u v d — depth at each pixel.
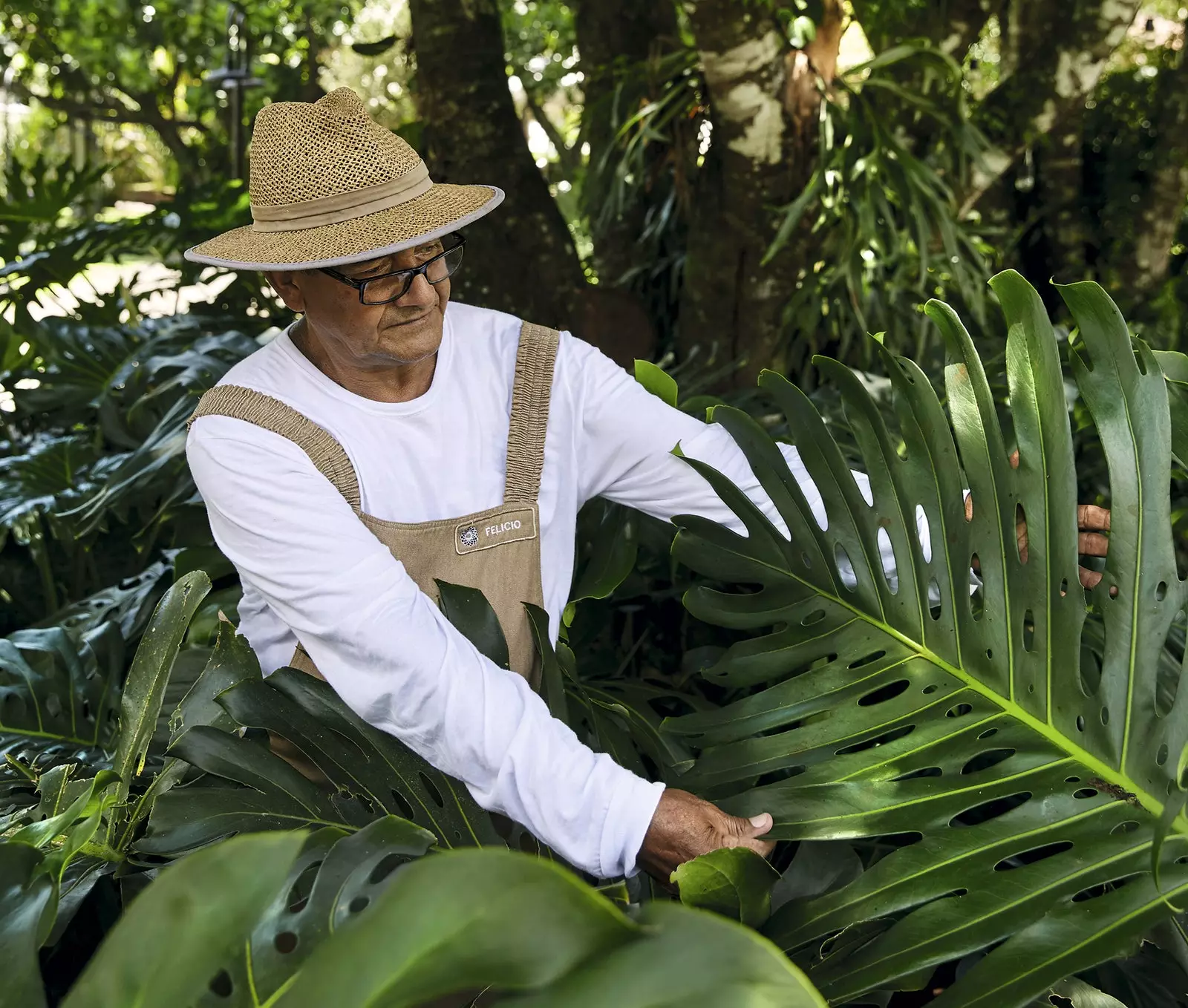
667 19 3.38
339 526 1.23
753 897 1.09
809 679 1.34
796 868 1.28
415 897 0.69
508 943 0.71
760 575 1.40
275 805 1.25
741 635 2.14
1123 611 1.21
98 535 2.57
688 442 1.46
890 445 1.34
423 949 0.70
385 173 1.22
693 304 2.92
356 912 0.89
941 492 1.32
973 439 1.29
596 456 1.48
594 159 3.39
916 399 1.33
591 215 3.50
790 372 2.97
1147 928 1.04
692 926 0.71
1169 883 1.09
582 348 1.47
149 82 6.81
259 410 1.27
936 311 1.29
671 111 2.87
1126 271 4.09
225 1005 0.80
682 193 2.94
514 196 2.90
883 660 1.34
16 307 3.25
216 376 2.51
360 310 1.21
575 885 0.70
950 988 1.04
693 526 1.41
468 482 1.37
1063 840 1.15
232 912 0.78
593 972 0.72
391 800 1.29
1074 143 3.97
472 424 1.38
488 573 1.37
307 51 6.58
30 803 1.57
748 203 2.72
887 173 2.75
